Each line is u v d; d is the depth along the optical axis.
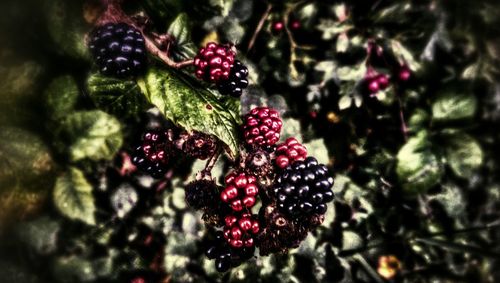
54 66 0.14
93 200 0.16
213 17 0.17
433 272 0.22
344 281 0.20
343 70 0.20
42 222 0.15
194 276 0.19
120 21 0.13
